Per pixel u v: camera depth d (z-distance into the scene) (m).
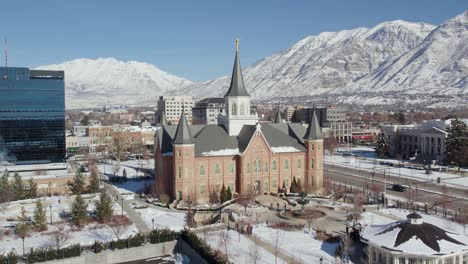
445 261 60.06
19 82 137.50
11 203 103.19
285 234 79.81
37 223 83.81
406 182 133.62
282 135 118.69
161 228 82.75
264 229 82.88
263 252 70.38
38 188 118.69
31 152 140.12
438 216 92.31
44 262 69.12
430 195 115.50
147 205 103.44
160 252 77.06
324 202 103.88
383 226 68.94
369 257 64.56
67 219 91.56
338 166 168.00
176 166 104.00
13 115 137.50
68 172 142.00
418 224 65.00
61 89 141.62
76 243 76.06
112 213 90.88
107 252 73.25
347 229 75.50
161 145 111.56
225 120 115.75
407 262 59.66
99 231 83.69
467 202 107.56
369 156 199.00
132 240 75.38
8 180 113.06
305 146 117.69
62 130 142.62
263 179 112.31
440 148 176.25
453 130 165.88
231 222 88.69
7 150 137.88
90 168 149.38
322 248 72.25
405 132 195.25
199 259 70.56
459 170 153.62
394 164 170.75
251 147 110.00
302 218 89.94
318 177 117.44
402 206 100.94
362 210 93.81
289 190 115.81
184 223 88.19
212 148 109.31
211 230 82.19
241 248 72.50
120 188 124.94
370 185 128.50
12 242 77.88
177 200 103.94
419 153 186.50
